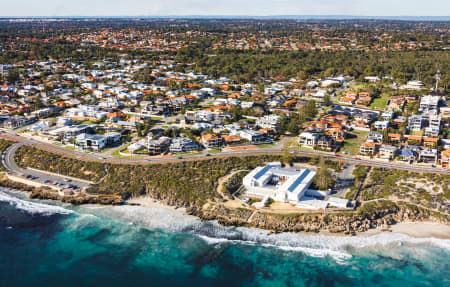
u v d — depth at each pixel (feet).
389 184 588.91
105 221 526.57
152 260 449.89
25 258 451.12
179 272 431.02
